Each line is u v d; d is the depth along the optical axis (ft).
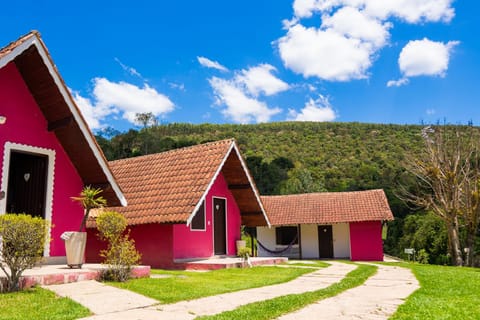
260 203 62.75
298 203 106.22
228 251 59.16
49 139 36.78
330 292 28.81
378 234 92.17
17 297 22.84
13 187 38.27
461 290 31.12
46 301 22.43
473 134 92.79
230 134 293.23
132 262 31.45
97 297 24.17
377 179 173.88
